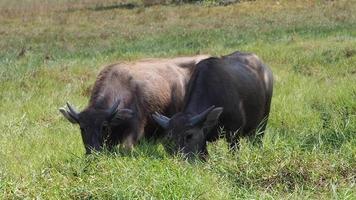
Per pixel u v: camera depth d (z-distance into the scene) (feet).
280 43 142.51
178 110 75.00
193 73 67.82
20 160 65.46
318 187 51.24
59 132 77.46
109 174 52.75
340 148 57.82
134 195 49.06
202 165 56.85
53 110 88.43
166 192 49.11
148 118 71.51
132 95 70.79
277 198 49.14
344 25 167.73
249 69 69.77
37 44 177.68
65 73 115.03
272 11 210.59
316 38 146.92
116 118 67.05
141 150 64.23
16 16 265.34
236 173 54.08
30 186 51.98
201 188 49.75
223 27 184.03
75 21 231.30
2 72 118.83
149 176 51.55
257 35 161.07
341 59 116.78
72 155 63.93
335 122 68.69
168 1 279.90
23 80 109.19
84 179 52.49
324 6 211.61
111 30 198.49
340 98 83.71
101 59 135.03
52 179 53.16
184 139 59.36
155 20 215.72
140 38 174.81
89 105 69.97
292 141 60.85
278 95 90.99
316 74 108.27
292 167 53.52
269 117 79.10
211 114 60.29
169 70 75.25
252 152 57.06
